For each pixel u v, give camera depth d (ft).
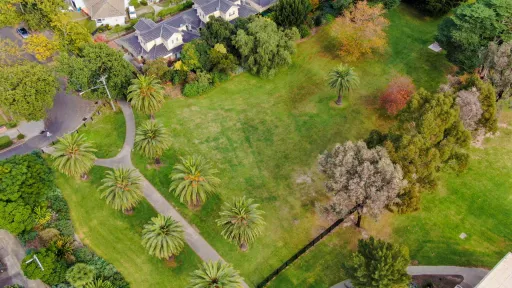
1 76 226.99
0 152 239.30
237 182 228.84
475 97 213.05
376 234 207.10
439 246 203.51
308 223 211.20
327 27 329.93
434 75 292.40
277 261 196.75
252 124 260.42
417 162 191.83
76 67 241.76
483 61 250.37
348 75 258.57
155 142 216.74
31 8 298.56
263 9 334.44
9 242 203.10
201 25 316.81
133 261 196.24
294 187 226.99
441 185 228.02
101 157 238.68
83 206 216.13
